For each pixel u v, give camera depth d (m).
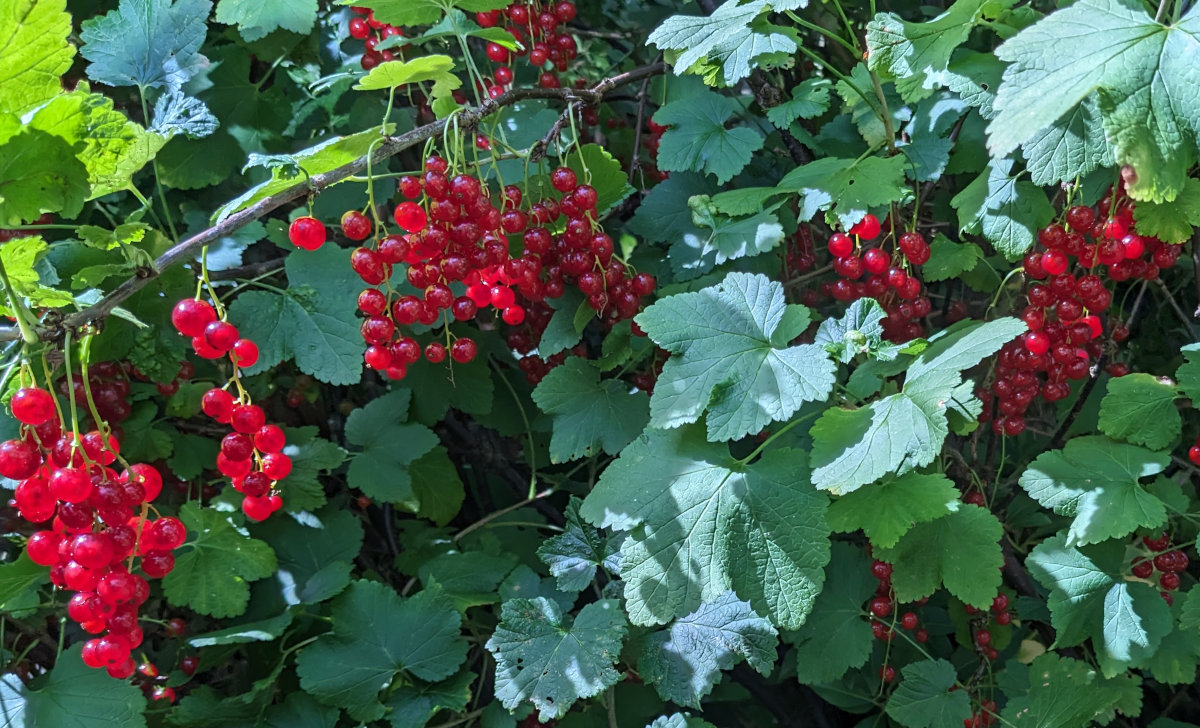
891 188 0.33
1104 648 0.33
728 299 0.32
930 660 0.38
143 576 0.37
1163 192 0.22
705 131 0.39
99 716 0.34
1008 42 0.24
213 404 0.28
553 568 0.36
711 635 0.34
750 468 0.31
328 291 0.37
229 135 0.42
